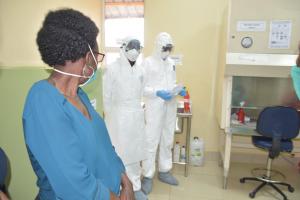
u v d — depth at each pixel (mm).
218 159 3340
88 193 761
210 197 2561
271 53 2457
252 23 2434
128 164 2350
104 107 2287
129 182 1132
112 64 2273
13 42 1384
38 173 844
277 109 2340
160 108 2564
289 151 2521
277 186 2775
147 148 2592
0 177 1188
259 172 3084
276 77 2701
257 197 2570
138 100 2359
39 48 804
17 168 1497
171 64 2693
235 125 2734
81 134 828
